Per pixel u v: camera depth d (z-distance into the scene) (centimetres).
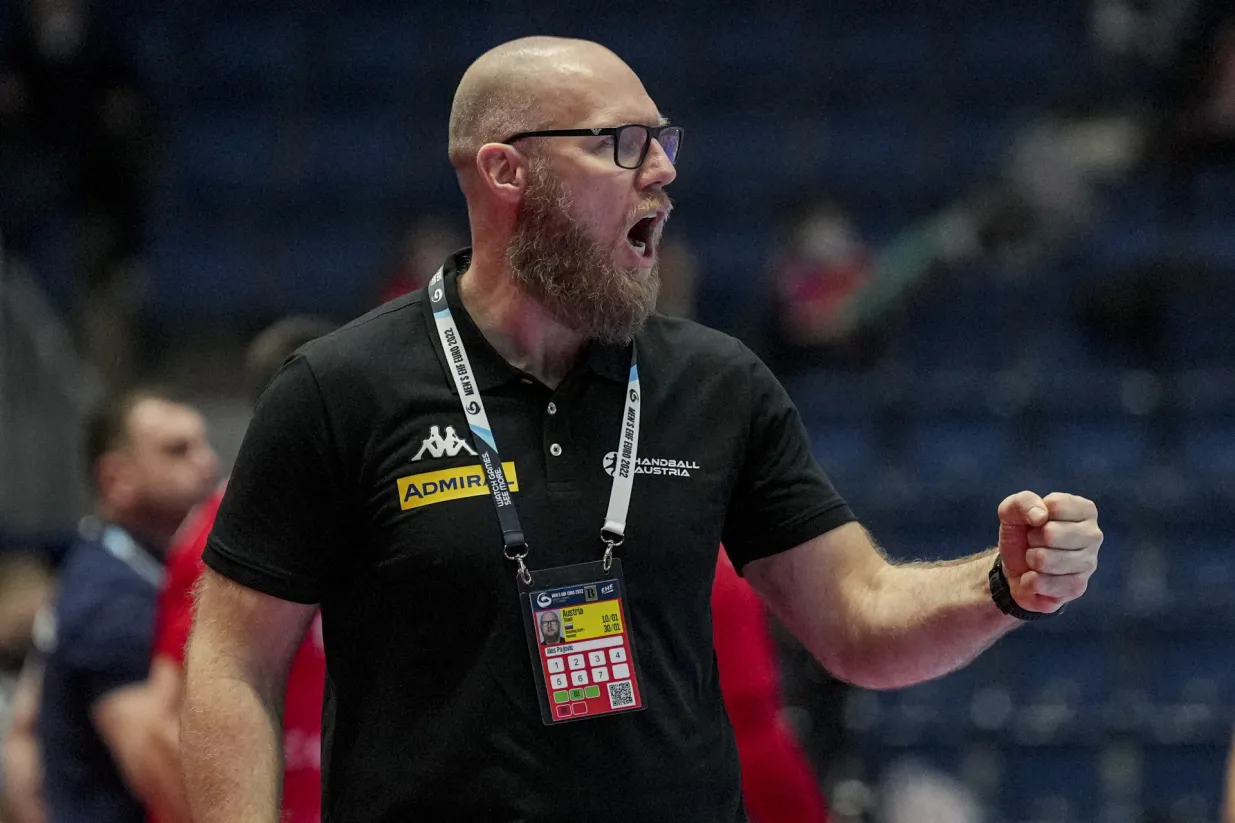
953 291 1862
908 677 507
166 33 2459
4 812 1002
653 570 483
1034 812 1362
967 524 1566
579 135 489
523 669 468
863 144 2225
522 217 494
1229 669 1446
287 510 483
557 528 478
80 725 841
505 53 510
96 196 2092
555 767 464
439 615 471
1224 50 2039
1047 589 462
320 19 2480
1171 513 1569
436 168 2255
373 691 481
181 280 2155
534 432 489
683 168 2222
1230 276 1852
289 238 2203
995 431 1698
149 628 838
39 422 1360
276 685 496
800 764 690
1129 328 1811
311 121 2348
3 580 1151
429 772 467
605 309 491
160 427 873
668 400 507
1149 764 1373
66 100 2120
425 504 475
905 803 1255
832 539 519
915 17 2394
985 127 2222
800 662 933
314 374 486
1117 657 1454
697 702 491
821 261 1795
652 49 2384
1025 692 1446
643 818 468
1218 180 2005
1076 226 1875
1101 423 1697
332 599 497
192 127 2361
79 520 1362
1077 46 2323
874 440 1702
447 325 500
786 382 1762
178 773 757
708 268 2089
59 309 2016
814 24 2402
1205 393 1706
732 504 526
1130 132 2038
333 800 488
